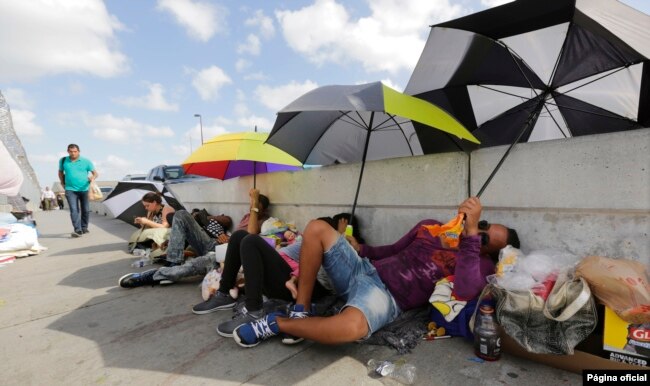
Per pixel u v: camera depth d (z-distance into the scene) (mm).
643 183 2059
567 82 2473
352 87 2324
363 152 3484
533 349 1770
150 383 1819
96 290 3439
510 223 2617
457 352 2035
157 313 2783
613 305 1621
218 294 2814
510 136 2934
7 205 7320
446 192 2975
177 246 3914
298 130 3395
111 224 9656
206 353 2113
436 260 2377
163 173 9438
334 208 3939
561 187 2369
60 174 7234
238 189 5570
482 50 2568
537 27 2244
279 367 1935
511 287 1866
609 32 1967
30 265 4773
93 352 2168
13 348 2248
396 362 1937
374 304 2037
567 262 1987
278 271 2506
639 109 2463
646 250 2061
